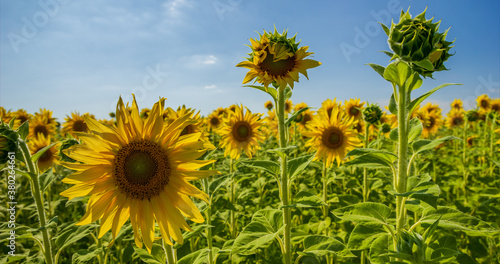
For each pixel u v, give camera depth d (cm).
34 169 318
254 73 355
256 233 300
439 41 235
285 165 328
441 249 228
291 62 355
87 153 240
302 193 314
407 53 227
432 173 828
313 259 470
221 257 401
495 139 940
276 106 350
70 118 998
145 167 247
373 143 641
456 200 628
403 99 250
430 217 240
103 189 246
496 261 418
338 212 265
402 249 218
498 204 342
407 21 237
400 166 252
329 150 621
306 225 498
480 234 281
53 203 651
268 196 784
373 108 661
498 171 868
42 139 675
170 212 250
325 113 639
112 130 243
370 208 262
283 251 321
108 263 500
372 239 255
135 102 250
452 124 1319
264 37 353
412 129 267
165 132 252
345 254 288
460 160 883
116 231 249
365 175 559
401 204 248
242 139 734
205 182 417
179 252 470
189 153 248
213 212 618
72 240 316
